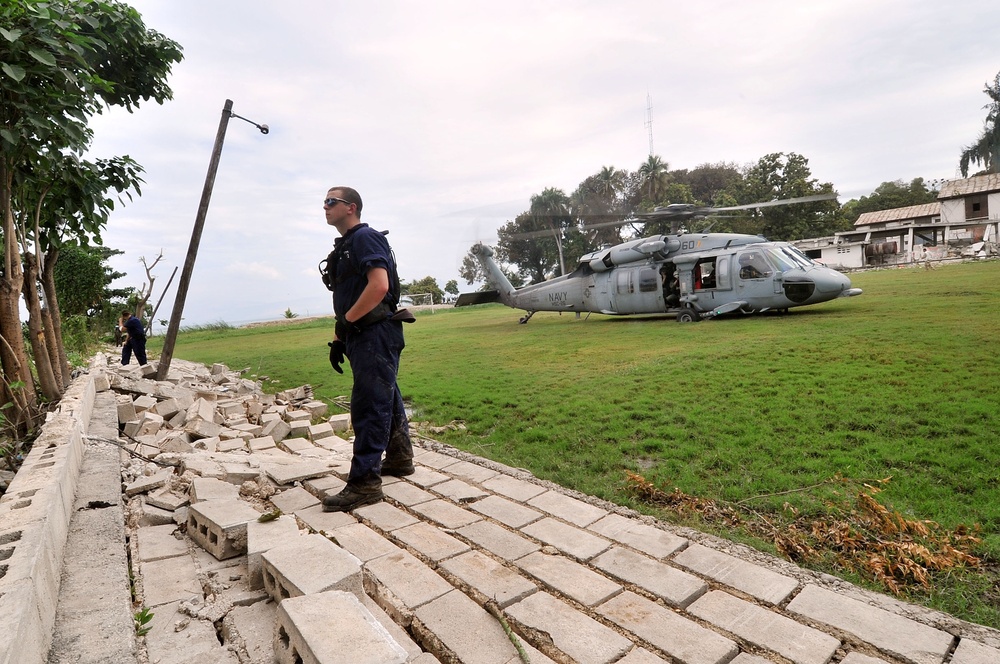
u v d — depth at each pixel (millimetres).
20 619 1443
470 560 2654
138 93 6012
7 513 2168
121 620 1933
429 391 7688
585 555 2693
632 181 48219
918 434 4309
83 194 5137
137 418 5410
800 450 4152
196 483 3338
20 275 4484
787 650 1955
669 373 7512
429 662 1891
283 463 4184
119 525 2748
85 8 4840
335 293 3623
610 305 17094
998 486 3322
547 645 1999
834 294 12828
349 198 3584
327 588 2037
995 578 2475
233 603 2240
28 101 3900
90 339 19656
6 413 4270
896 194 56031
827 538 2867
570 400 6461
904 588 2436
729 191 46500
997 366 6180
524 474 4031
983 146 24484
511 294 20344
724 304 14117
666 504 3436
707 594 2348
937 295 14148
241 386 8781
